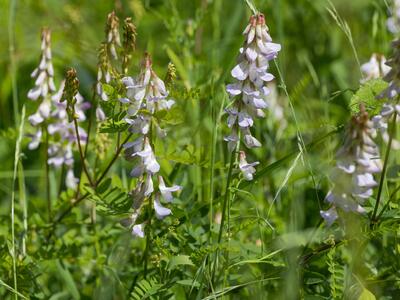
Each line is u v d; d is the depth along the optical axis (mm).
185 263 4922
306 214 6559
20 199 6559
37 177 8188
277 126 7500
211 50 7992
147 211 5383
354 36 8875
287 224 6297
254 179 5246
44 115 6121
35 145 6371
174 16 7836
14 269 5117
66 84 5309
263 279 4953
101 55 5629
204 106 6711
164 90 4809
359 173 4316
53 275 6305
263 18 4621
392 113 4680
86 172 5750
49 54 6102
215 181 6570
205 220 5621
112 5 9773
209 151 5859
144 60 4797
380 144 6449
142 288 4914
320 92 7879
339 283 5000
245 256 5266
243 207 6492
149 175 4816
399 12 6961
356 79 8094
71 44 9188
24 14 9414
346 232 4609
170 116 4801
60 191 6539
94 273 6062
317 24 9188
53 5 9648
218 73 7199
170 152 5508
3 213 7270
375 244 6039
